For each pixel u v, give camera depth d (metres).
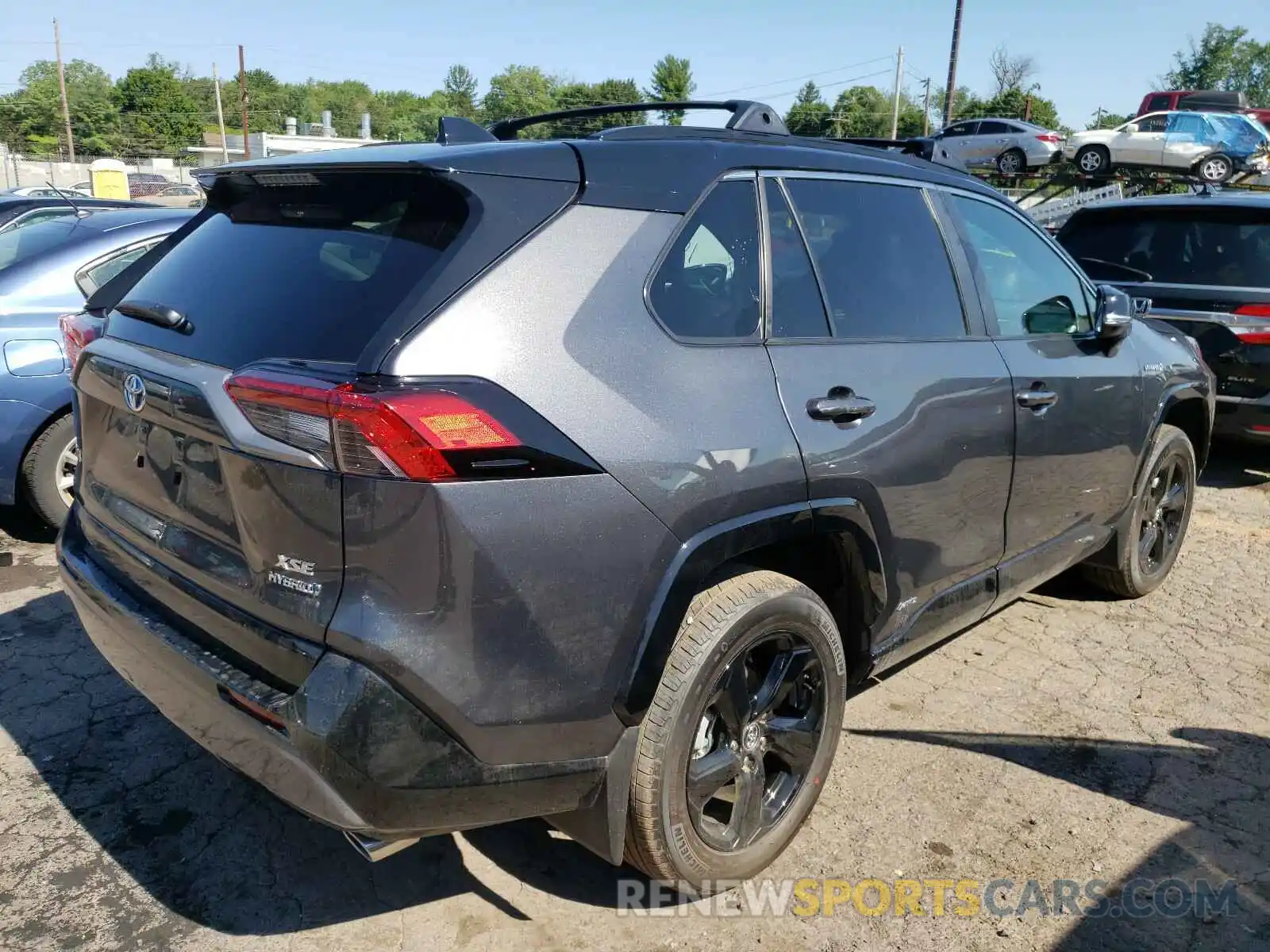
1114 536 4.35
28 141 90.81
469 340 1.99
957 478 3.04
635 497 2.13
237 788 3.05
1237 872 2.75
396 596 1.91
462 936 2.46
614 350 2.18
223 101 118.25
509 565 1.97
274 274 2.36
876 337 2.87
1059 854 2.81
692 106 3.12
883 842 2.84
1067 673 3.91
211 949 2.40
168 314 2.43
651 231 2.34
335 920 2.50
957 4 36.12
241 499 2.09
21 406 4.65
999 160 22.44
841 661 2.76
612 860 2.29
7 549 5.02
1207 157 20.03
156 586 2.44
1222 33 70.56
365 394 1.86
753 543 2.38
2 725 3.36
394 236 2.21
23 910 2.50
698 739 2.41
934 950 2.45
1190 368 4.53
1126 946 2.47
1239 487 6.71
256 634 2.10
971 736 3.41
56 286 4.80
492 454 1.94
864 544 2.72
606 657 2.13
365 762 1.92
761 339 2.54
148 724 3.40
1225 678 3.89
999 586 3.46
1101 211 7.18
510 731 2.04
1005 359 3.29
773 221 2.68
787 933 2.49
